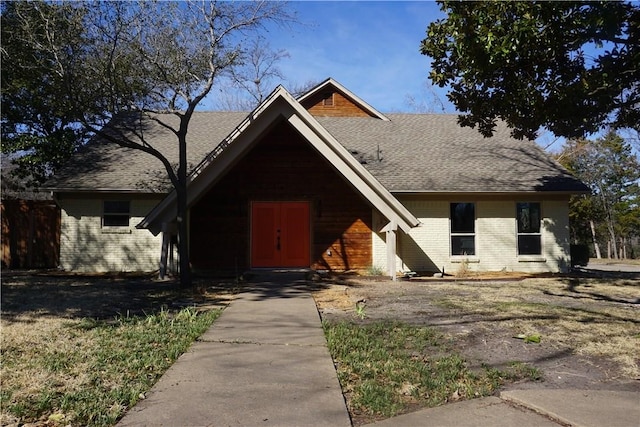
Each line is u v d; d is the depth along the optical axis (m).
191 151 18.08
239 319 8.29
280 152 16.38
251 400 4.57
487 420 4.22
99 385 4.86
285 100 13.70
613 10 9.10
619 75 10.16
